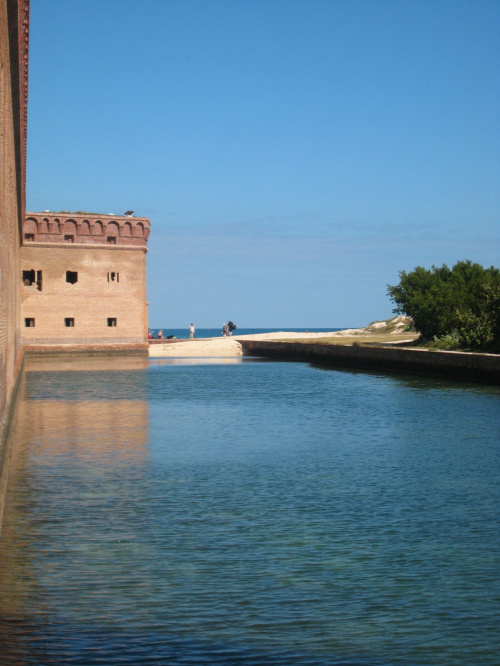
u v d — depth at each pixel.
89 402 31.00
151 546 10.66
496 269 57.03
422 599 8.72
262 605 8.52
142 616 8.19
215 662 7.16
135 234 66.44
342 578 9.38
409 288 56.44
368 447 19.44
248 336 96.06
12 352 26.08
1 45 13.42
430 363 42.12
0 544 10.66
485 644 7.58
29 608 8.38
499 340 42.94
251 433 22.03
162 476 15.52
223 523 11.91
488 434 21.52
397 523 11.96
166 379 44.09
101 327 65.75
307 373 49.62
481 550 10.54
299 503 13.27
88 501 13.27
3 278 14.65
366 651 7.41
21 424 23.78
